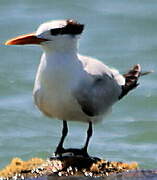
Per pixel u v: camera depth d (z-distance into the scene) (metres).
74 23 12.40
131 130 18.67
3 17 25.06
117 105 20.02
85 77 12.59
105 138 18.11
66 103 12.52
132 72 13.95
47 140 17.91
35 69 21.75
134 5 26.19
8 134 18.28
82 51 22.91
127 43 23.53
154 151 17.41
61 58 12.40
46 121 18.94
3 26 24.42
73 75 12.44
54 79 12.39
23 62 22.14
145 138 18.23
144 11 25.61
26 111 19.47
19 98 20.30
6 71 21.64
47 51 12.45
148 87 20.78
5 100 20.20
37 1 26.25
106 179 11.92
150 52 22.83
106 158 16.91
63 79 12.40
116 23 24.86
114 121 19.14
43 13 25.53
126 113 19.61
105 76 12.98
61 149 13.03
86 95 12.55
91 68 12.80
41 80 12.52
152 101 20.14
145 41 23.62
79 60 12.61
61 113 12.72
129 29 24.45
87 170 12.20
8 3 26.14
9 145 17.59
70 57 12.45
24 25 24.52
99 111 12.88
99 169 12.23
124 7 26.03
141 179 11.96
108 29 24.42
